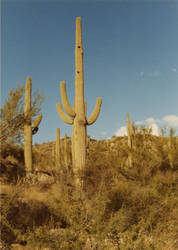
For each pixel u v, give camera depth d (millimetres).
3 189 6434
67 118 10031
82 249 3918
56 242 3812
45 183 8734
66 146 15500
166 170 10109
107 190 5785
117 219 4305
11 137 9891
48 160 15641
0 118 9750
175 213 5137
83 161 8492
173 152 10719
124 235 4133
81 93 9648
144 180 7375
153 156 10828
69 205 4570
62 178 5531
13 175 10734
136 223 4871
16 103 9938
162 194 6027
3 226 4766
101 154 8508
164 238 4148
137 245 3891
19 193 5938
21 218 5234
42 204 5984
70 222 4293
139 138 11836
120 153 10039
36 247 3826
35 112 11039
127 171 8398
